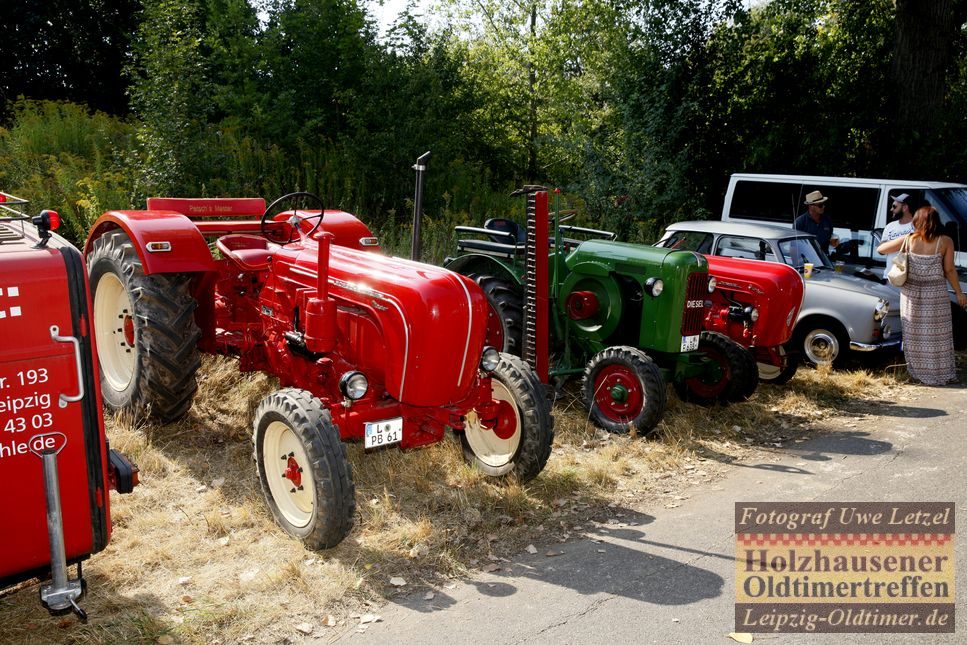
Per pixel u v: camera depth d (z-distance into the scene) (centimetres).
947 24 1352
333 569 396
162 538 420
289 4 1444
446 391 434
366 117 1356
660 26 1455
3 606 354
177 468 499
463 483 500
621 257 646
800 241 866
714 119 1461
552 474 521
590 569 411
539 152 1928
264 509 455
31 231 350
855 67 1443
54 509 295
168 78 1082
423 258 1102
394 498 477
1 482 293
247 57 1338
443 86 1528
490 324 700
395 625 354
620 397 610
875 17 1473
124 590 371
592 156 1521
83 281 305
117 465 331
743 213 1141
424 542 429
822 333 845
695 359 681
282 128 1316
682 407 696
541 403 485
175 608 357
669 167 1436
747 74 1440
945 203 996
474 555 422
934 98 1369
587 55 2234
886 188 1023
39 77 1702
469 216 1328
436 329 418
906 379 832
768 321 714
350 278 457
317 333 439
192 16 1143
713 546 441
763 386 782
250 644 336
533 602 376
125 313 559
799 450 609
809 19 1525
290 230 593
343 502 397
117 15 1705
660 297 627
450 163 1436
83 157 1163
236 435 549
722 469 564
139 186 1019
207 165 1091
